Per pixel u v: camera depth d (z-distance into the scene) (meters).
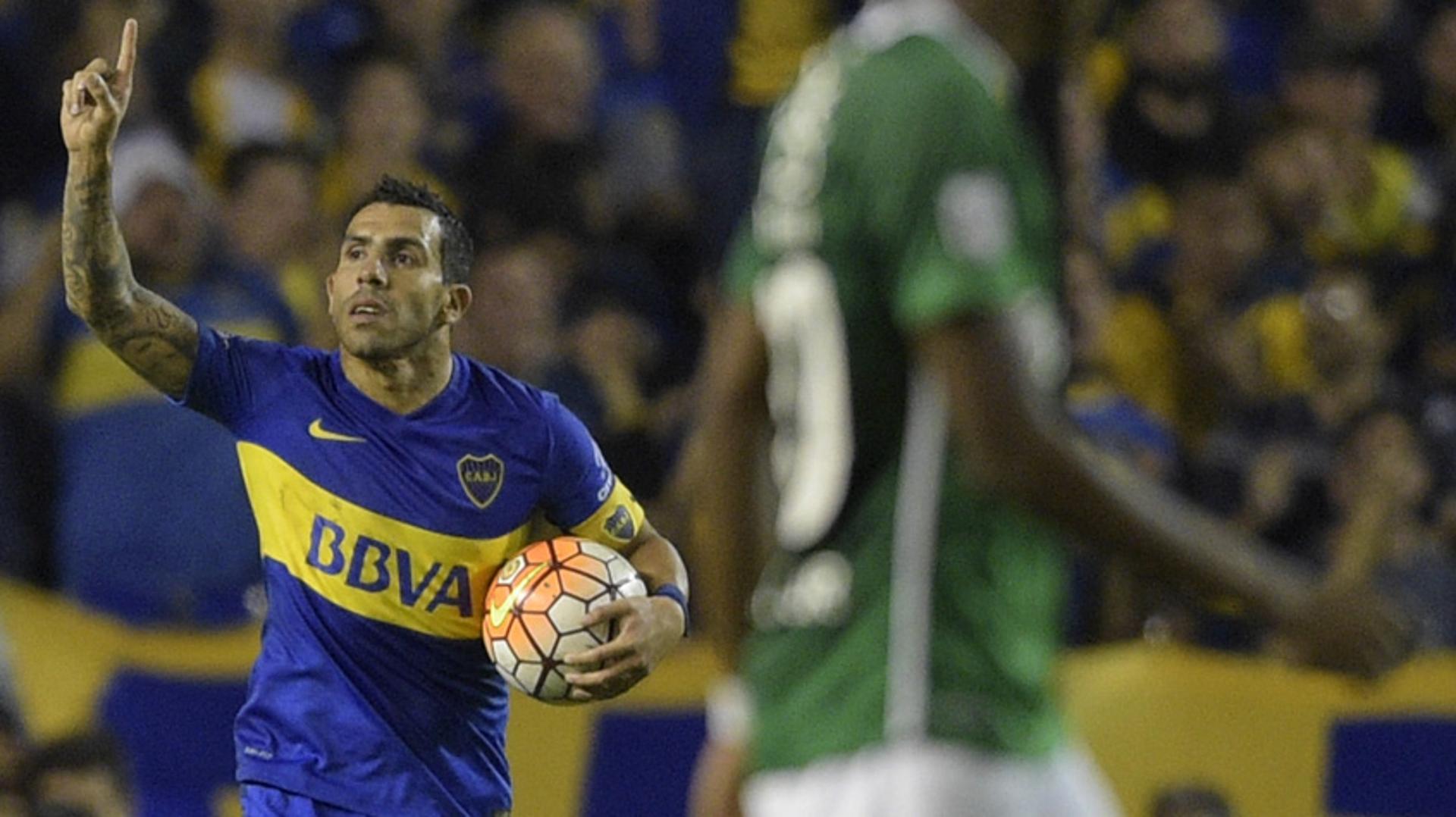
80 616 27.75
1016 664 12.18
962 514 12.06
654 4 41.47
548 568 16.45
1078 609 31.12
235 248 31.83
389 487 17.03
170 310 16.94
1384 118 45.59
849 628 12.20
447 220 17.36
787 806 12.34
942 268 11.58
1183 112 41.16
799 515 12.26
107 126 15.75
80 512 28.92
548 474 17.41
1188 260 37.66
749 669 12.61
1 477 29.39
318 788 16.72
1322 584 11.58
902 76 12.03
